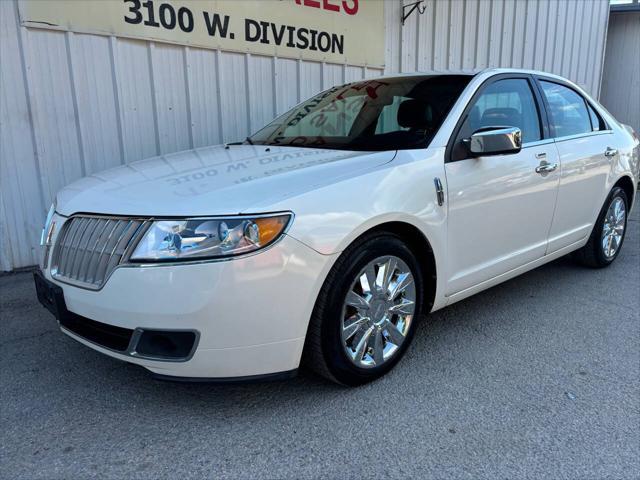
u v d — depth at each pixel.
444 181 2.91
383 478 2.08
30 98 4.50
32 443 2.29
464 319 3.67
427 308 3.08
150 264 2.18
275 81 6.02
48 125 4.63
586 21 10.34
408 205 2.69
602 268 4.89
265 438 2.33
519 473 2.11
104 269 2.32
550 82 4.09
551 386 2.78
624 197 4.88
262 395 2.67
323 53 6.38
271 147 3.32
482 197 3.14
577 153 4.03
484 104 3.36
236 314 2.19
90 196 2.63
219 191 2.35
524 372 2.93
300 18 6.06
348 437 2.34
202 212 2.21
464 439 2.32
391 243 2.68
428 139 3.01
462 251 3.10
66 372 2.91
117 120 4.98
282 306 2.27
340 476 2.09
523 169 3.43
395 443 2.30
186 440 2.31
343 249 2.41
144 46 5.02
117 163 5.05
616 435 2.36
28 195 4.65
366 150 3.04
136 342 2.24
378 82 3.83
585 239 4.48
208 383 2.29
